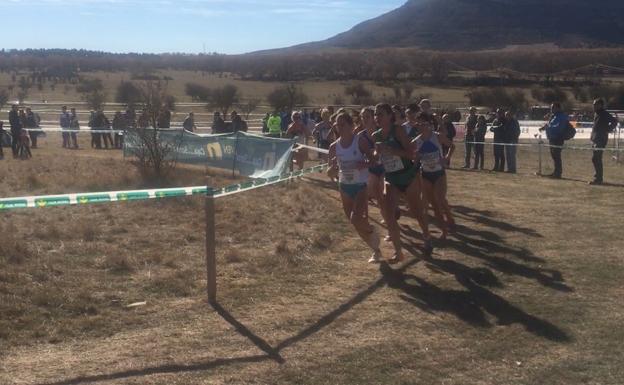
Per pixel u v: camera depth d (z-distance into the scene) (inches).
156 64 5743.1
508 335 239.6
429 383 201.3
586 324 250.2
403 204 496.1
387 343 231.3
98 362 211.2
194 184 585.9
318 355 220.2
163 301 271.0
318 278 307.6
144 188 564.4
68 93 3097.9
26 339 227.5
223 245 367.2
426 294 285.0
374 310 264.8
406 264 331.9
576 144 1203.2
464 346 229.8
